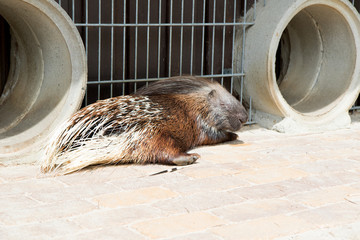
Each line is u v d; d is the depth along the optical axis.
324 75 5.37
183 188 3.19
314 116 5.01
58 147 3.43
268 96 4.80
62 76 3.77
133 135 3.60
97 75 4.44
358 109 5.86
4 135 3.71
